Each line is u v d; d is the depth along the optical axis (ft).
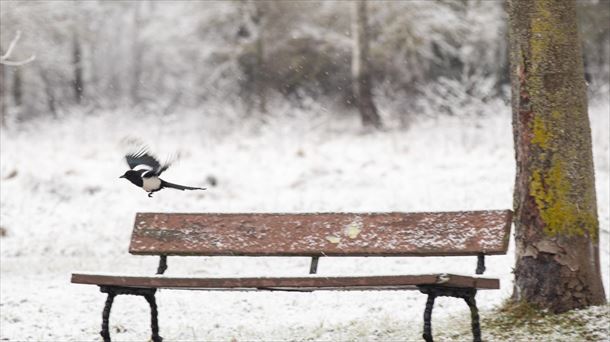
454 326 81.56
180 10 330.34
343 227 74.28
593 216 80.02
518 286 81.61
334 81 308.40
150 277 71.36
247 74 314.96
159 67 375.25
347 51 302.45
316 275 68.23
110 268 129.90
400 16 279.90
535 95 79.97
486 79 266.36
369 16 286.66
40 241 147.95
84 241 148.66
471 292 66.80
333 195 177.47
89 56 382.22
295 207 168.35
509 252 125.70
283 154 224.12
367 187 183.21
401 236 72.49
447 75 291.38
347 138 253.44
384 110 270.26
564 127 79.41
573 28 80.38
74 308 102.06
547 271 79.36
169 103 331.77
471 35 279.28
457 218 72.02
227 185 189.06
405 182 184.03
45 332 90.58
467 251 70.03
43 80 357.82
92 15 344.69
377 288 69.00
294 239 74.59
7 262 134.51
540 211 79.71
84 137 268.21
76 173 199.11
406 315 92.84
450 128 245.86
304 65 305.53
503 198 161.89
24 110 354.95
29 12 268.41
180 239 76.59
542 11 79.92
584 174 79.77
